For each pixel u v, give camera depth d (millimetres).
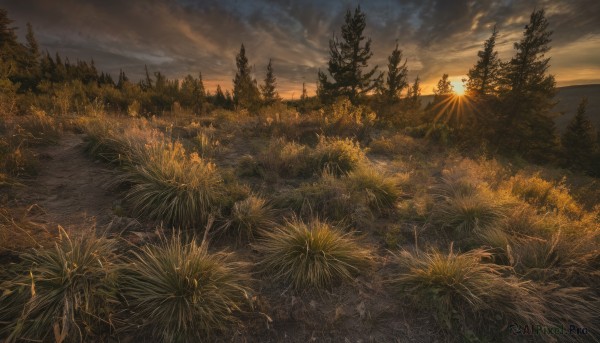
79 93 15617
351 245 4141
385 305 3379
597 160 30609
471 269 3561
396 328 3094
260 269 3787
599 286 3789
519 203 5977
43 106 11383
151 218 4414
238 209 4645
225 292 3102
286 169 7055
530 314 3201
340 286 3605
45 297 2529
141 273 3027
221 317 2881
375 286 3652
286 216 5125
